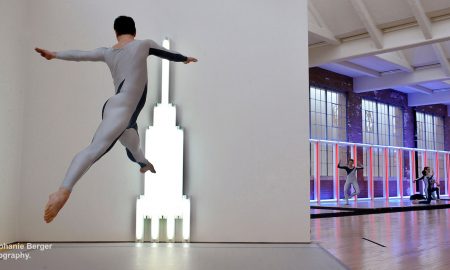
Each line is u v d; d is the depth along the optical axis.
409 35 10.84
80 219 5.93
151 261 4.60
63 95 6.08
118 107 3.07
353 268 4.33
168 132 5.90
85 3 6.24
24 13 6.05
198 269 4.20
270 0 6.41
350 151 17.16
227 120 6.23
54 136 6.02
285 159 6.18
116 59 3.29
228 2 6.41
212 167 6.16
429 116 22.45
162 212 5.84
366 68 15.76
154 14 6.34
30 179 5.94
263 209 6.11
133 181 6.04
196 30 6.36
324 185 16.34
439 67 14.70
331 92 17.00
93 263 4.47
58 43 6.14
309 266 4.37
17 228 5.86
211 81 6.29
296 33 6.36
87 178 5.98
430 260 4.77
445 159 22.47
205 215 6.07
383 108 19.56
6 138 5.56
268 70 6.32
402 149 19.34
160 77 6.21
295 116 6.25
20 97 5.93
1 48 5.46
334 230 7.69
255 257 4.87
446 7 9.88
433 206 14.81
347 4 10.77
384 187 18.06
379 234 7.12
